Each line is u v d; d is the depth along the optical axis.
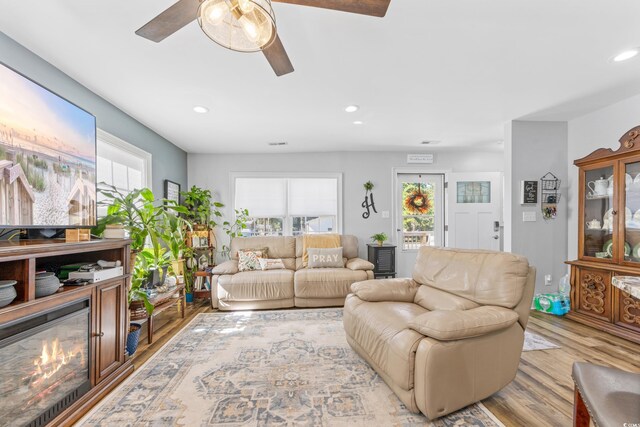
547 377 1.97
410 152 4.98
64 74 2.22
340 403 1.70
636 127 2.61
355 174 4.94
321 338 2.67
